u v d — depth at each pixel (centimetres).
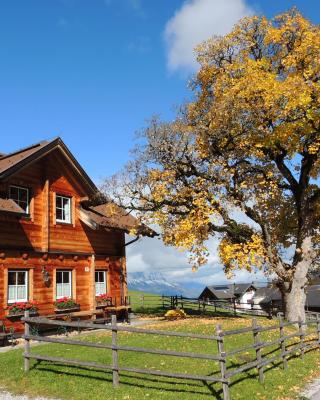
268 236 2298
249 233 2408
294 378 1203
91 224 2441
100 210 2808
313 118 1925
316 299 5812
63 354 1368
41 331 2094
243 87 2069
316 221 2411
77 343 1128
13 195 2083
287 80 1959
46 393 1020
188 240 2152
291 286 2284
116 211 2441
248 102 2097
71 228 2397
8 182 2012
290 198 2556
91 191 2502
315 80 2059
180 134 2245
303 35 2134
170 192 2300
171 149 2247
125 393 1009
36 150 2116
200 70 2438
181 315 2777
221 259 2133
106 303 2562
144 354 1365
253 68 2136
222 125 2133
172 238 2308
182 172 2333
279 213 2564
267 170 2331
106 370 1171
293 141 2027
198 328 1948
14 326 1953
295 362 1387
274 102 1973
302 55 2078
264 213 2484
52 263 2231
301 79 1938
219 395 1005
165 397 983
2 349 1673
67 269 2336
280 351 1457
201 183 2247
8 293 1980
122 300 2736
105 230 2678
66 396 999
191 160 2300
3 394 1024
